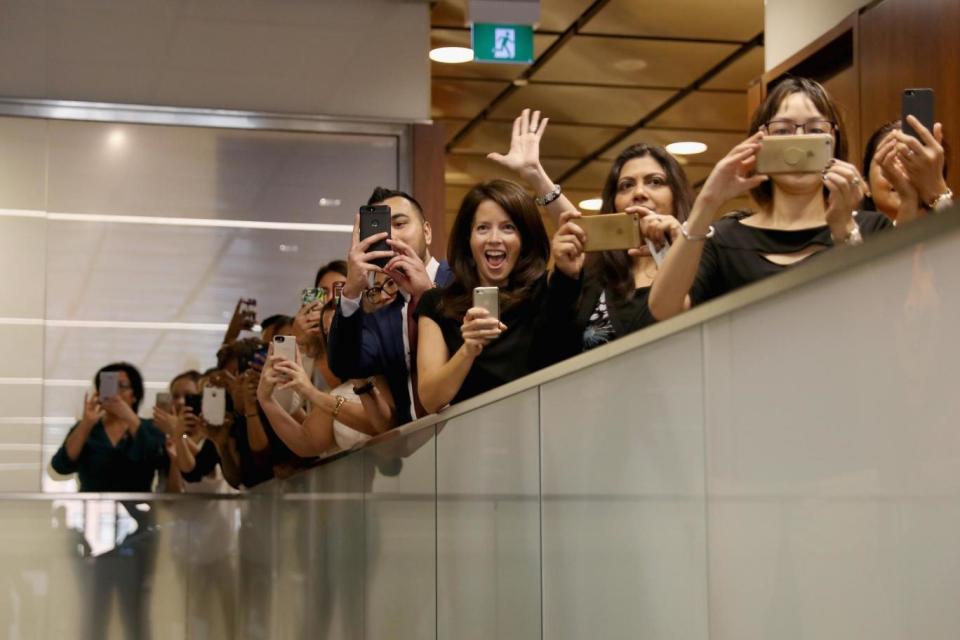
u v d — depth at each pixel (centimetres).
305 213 707
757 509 160
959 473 121
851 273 138
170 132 698
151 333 686
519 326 322
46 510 662
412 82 722
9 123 685
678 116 918
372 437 405
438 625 302
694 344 176
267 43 711
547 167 1039
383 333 381
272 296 700
